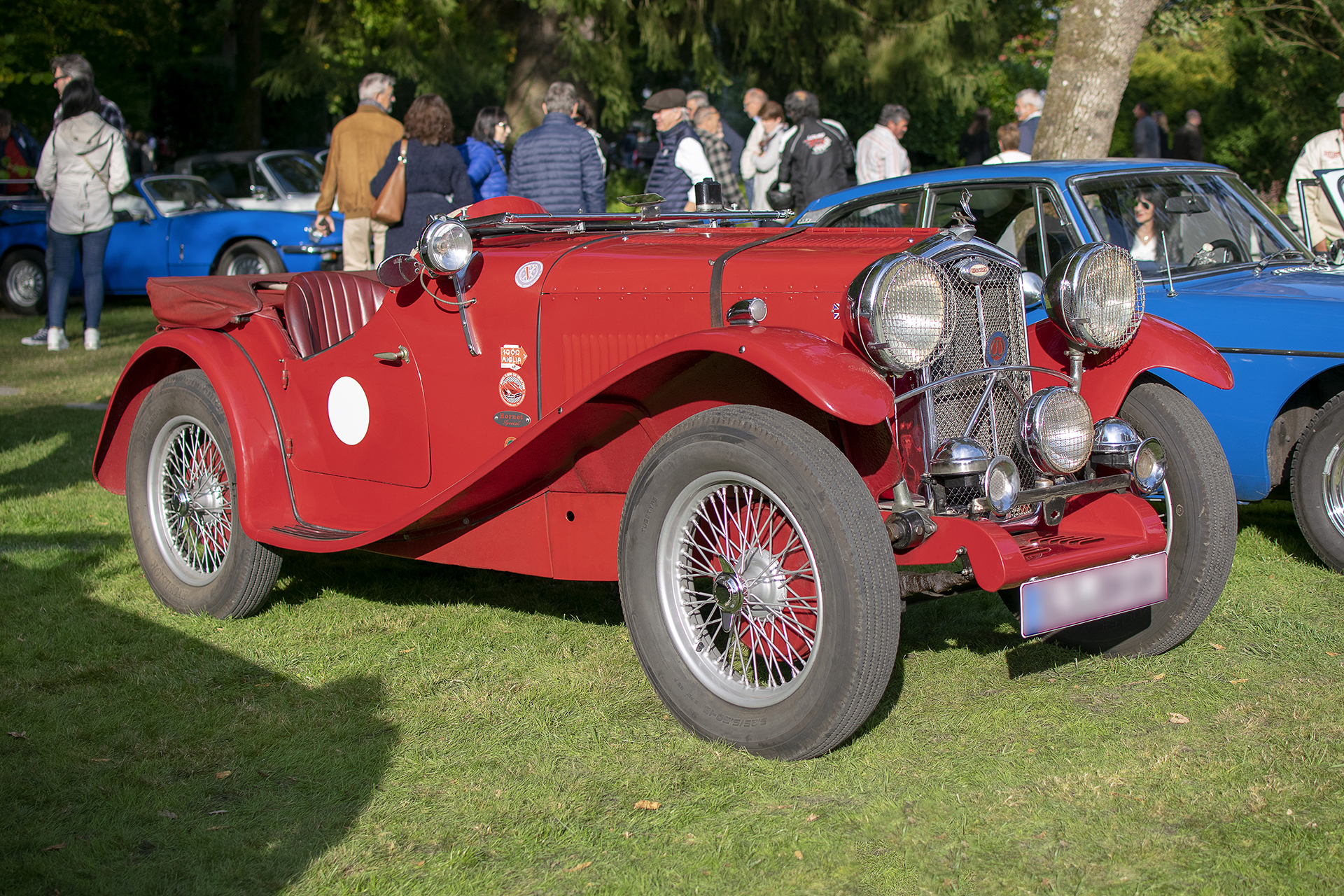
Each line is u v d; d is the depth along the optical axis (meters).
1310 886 2.37
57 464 6.45
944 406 3.14
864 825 2.65
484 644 3.93
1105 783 2.82
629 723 3.25
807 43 17.53
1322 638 3.77
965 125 22.44
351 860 2.57
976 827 2.64
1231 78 17.25
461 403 3.74
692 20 16.27
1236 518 3.50
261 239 13.16
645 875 2.48
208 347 4.20
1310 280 4.75
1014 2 18.45
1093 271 3.33
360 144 8.83
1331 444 4.30
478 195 9.21
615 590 4.52
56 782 2.95
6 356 10.02
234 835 2.69
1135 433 3.35
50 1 18.22
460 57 18.17
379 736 3.22
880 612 2.77
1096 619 3.26
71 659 3.81
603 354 3.44
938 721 3.22
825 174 8.95
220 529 4.29
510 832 2.68
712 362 3.13
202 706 3.43
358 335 3.95
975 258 3.18
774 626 3.01
